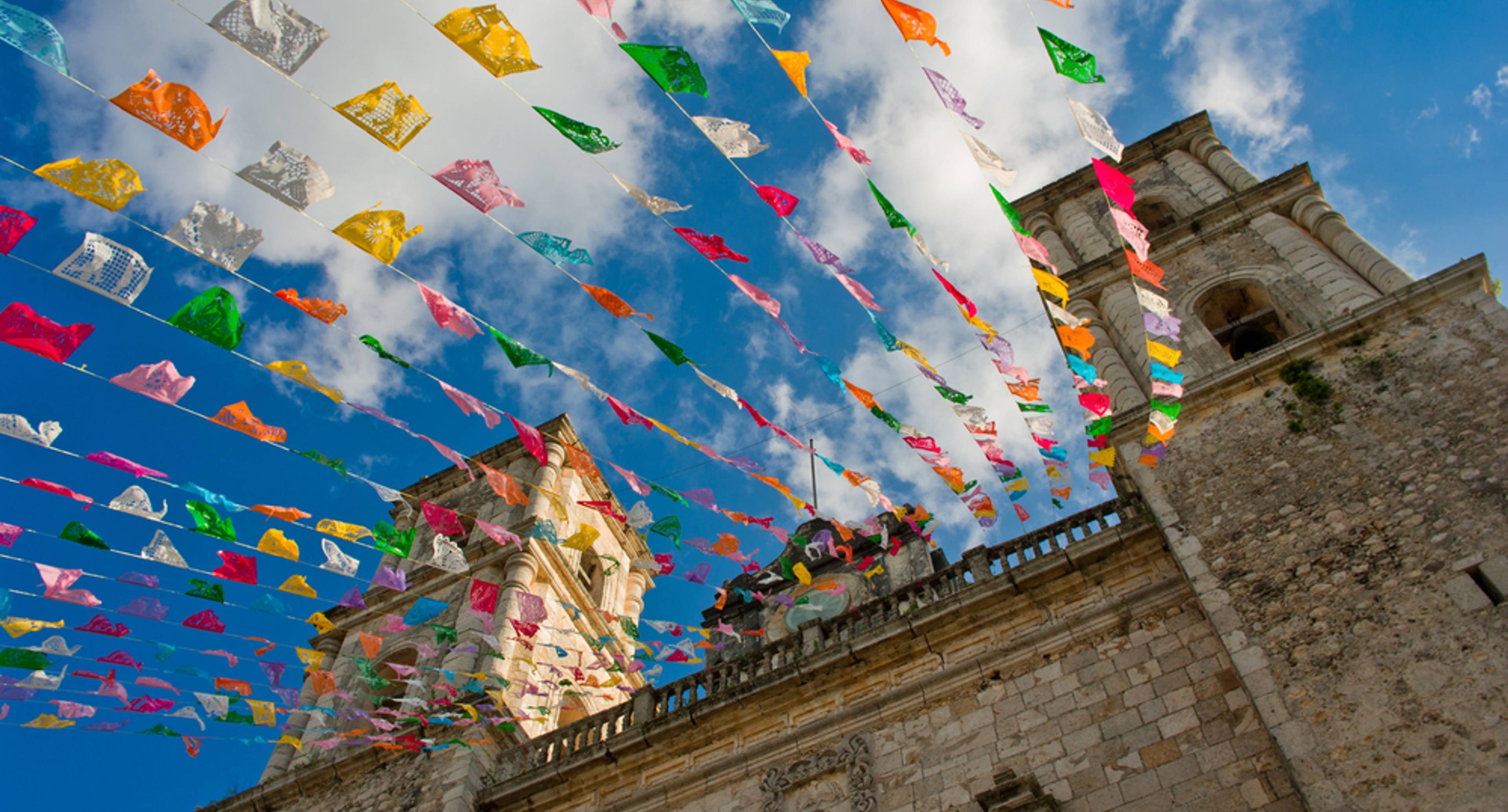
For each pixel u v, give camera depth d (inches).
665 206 386.3
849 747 701.3
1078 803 592.1
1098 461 703.7
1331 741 493.0
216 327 382.9
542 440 505.0
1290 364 727.7
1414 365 675.4
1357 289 816.9
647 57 334.3
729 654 1038.4
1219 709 602.9
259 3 307.1
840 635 805.2
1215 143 1182.3
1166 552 713.6
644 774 778.8
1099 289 1023.0
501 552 1120.8
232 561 532.7
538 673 991.0
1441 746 466.6
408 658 1056.2
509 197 365.4
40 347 375.9
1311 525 607.8
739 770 733.9
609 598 1293.1
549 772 799.1
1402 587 542.3
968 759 655.1
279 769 962.1
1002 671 701.3
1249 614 573.9
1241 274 924.6
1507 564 524.1
